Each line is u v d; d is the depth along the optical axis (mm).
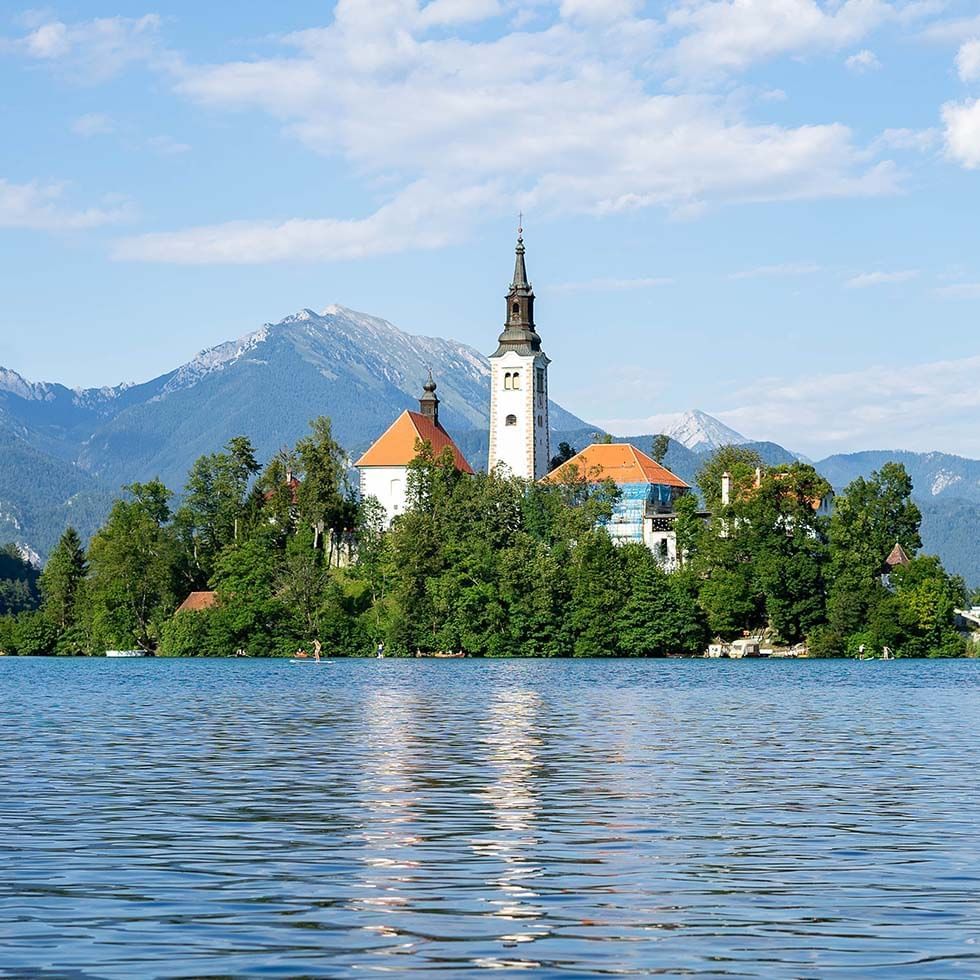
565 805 45531
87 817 42531
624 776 53781
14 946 26531
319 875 33469
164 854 36156
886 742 69125
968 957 25938
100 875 33312
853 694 113500
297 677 146125
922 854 36281
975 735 73500
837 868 34438
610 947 26734
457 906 30141
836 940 27219
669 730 76500
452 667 170375
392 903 30375
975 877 33219
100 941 26922
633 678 141750
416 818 42625
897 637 196875
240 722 82375
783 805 45531
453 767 57000
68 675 154750
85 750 64625
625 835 39469
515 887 32156
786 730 76562
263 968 25094
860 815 43250
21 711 93000
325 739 70500
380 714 89375
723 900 30781
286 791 49000
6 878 32938
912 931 27891
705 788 50062
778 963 25609
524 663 182500
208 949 26375
